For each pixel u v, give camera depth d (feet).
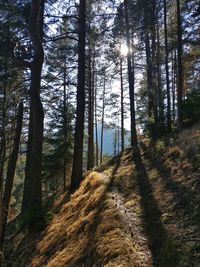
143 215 30.78
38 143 50.55
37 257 39.96
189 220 25.94
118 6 71.97
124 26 73.72
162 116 67.92
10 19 53.72
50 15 59.72
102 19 73.56
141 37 81.61
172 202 30.58
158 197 33.50
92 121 93.66
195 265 20.10
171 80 102.83
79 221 38.45
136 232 27.63
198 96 59.41
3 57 53.62
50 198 68.03
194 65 92.63
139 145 62.69
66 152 77.87
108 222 31.53
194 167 35.17
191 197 29.35
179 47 61.05
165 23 68.39
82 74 59.31
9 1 53.31
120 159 59.11
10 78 58.49
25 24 54.13
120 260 24.35
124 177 45.70
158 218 28.48
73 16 59.93
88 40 72.43
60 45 77.10
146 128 69.56
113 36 74.64
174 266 21.11
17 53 52.29
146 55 84.64
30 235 48.29
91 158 91.40
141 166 48.01
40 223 48.52
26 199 66.64
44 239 43.39
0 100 58.75
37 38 50.29
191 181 32.48
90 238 32.09
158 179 38.86
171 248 22.53
